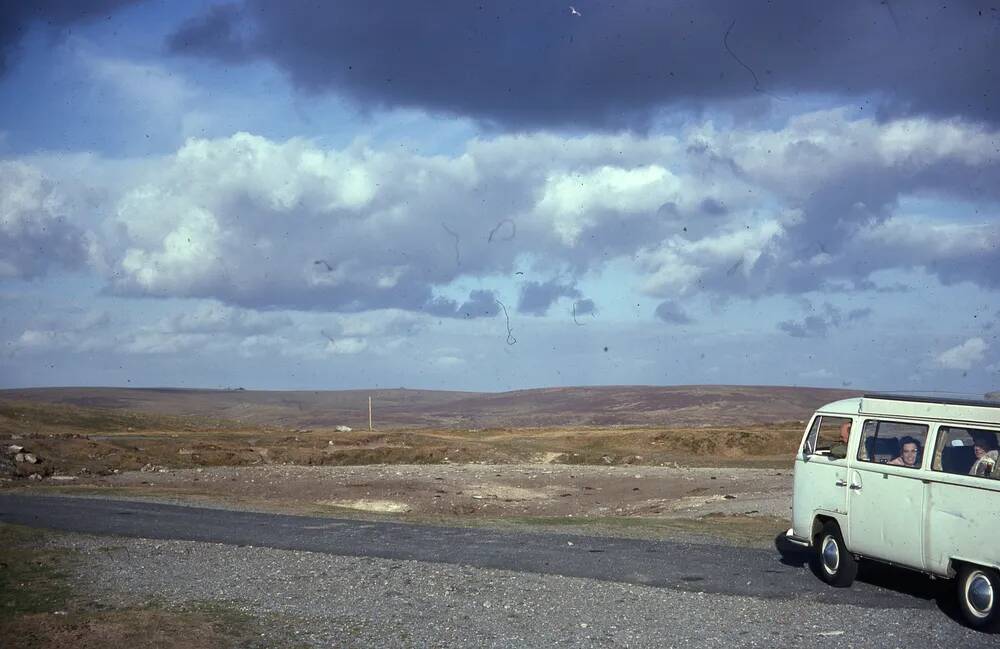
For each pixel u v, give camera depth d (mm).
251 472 42969
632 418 163375
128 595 12016
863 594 11719
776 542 16422
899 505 10875
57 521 20266
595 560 14633
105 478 39219
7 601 11602
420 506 31266
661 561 14453
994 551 9477
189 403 198750
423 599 11703
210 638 9594
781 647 9133
